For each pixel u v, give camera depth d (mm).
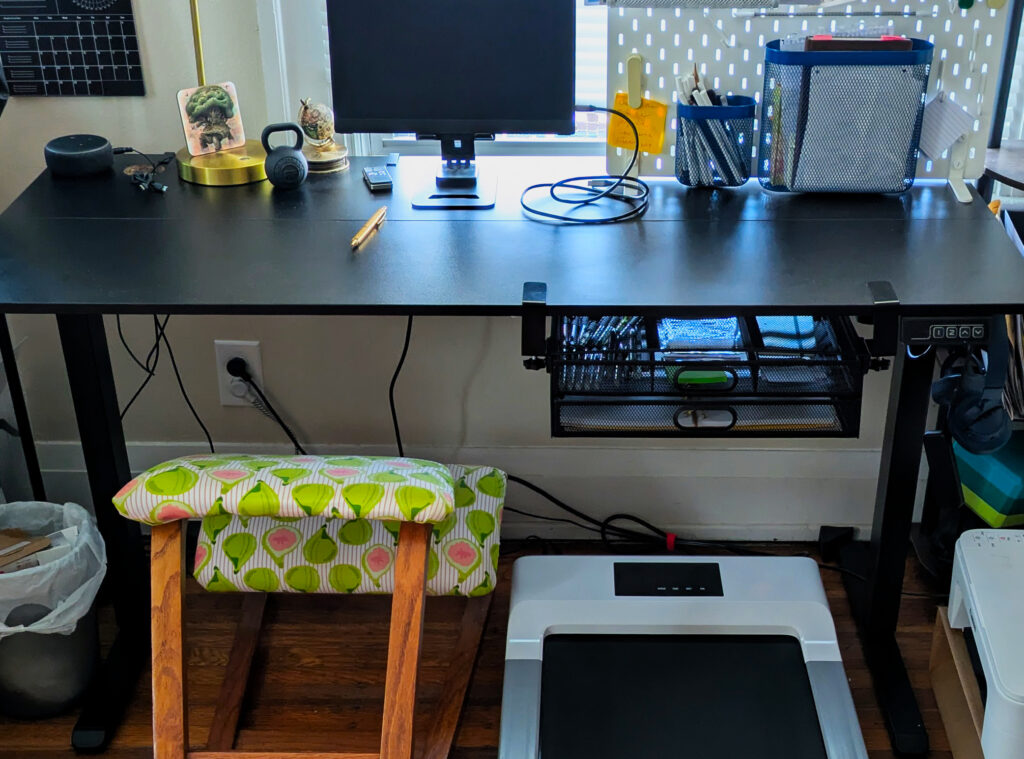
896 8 1749
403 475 1453
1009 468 1901
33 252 1570
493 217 1710
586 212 1719
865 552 2166
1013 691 1475
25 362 2182
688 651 1723
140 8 1913
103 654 1997
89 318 1650
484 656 1969
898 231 1622
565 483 2238
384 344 2141
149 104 1999
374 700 1882
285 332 2139
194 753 1477
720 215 1705
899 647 1959
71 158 1833
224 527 1699
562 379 1561
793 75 1671
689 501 2244
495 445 2242
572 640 1748
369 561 1645
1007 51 1941
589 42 2088
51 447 2264
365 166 1943
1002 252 1540
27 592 1699
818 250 1558
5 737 1812
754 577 1796
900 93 1664
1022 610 1595
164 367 2184
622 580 1797
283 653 1982
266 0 1903
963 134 1768
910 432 1704
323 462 1502
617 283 1461
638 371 1562
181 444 2270
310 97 2018
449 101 1792
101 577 1788
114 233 1641
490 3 1734
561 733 1589
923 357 1632
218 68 1976
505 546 2264
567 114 1790
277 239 1617
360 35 1759
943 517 2076
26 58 1941
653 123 1830
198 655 1979
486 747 1786
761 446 2189
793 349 1520
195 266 1524
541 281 1468
